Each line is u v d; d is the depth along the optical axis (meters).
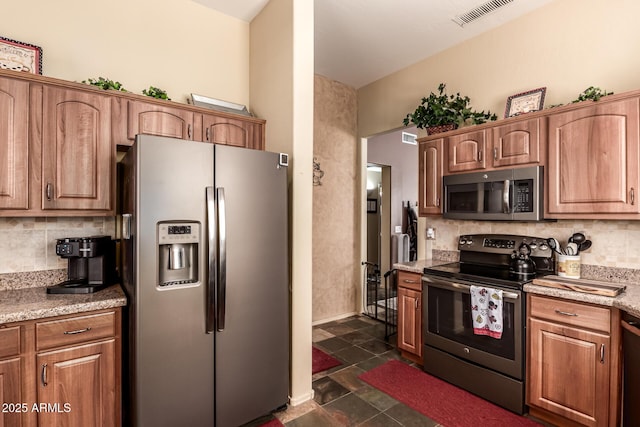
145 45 2.39
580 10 2.38
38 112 1.80
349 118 4.25
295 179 2.30
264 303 2.07
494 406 2.23
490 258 2.78
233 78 2.79
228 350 1.92
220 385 1.89
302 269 2.33
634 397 1.62
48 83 1.83
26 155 1.77
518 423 2.04
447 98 3.26
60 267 2.13
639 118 1.87
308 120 2.36
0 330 1.48
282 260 2.17
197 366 1.81
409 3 2.60
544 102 2.55
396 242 5.39
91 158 1.95
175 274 1.82
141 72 2.37
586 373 1.87
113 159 2.02
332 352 3.12
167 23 2.48
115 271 2.23
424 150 3.08
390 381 2.57
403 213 5.56
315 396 2.36
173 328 1.74
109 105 2.00
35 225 2.05
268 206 2.10
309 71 2.37
